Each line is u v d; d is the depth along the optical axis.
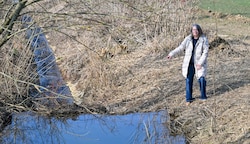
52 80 13.68
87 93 12.95
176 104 11.33
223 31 17.31
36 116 11.74
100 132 10.77
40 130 11.20
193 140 9.65
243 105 10.41
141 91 12.39
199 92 11.55
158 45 15.01
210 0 22.45
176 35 15.45
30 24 7.76
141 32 16.08
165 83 12.49
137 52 15.02
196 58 10.46
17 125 11.48
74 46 16.09
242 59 13.74
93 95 12.75
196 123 10.20
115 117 11.40
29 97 11.59
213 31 16.62
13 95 11.85
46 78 13.70
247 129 9.28
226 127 9.65
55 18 7.75
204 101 10.92
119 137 10.46
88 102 12.38
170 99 11.66
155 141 10.01
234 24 18.48
